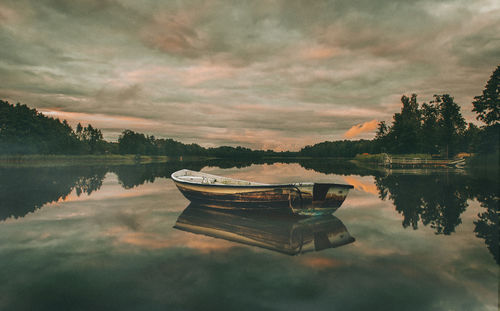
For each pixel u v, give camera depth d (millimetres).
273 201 8977
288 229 7559
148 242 6438
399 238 6688
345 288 4227
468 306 3756
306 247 6066
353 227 7727
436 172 28938
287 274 4699
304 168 41844
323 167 44406
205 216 9156
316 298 3951
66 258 5449
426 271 4812
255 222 8398
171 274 4723
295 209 8797
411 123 58688
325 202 8859
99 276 4660
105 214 9375
